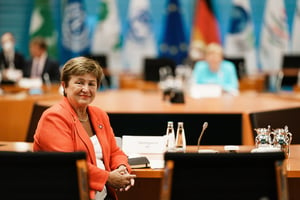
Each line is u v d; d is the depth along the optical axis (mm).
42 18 26109
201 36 25891
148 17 26328
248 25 25859
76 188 5305
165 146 7820
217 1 26219
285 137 7625
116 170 6746
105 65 24281
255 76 24188
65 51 26125
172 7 26250
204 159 5234
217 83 16703
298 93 17484
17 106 14500
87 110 7312
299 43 25984
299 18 25906
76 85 7012
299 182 8000
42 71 19641
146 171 6926
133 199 8336
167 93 14055
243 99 14500
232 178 5305
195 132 11406
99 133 7238
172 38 26359
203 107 12219
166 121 11352
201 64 16969
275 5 25938
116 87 26453
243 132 10945
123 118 11352
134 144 8023
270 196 5336
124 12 26594
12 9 26656
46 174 5309
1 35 26750
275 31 25969
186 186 5289
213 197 5312
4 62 21906
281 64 24734
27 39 26719
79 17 26016
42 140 6805
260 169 5324
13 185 5348
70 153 5262
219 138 11406
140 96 15844
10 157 5285
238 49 25969
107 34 26297
